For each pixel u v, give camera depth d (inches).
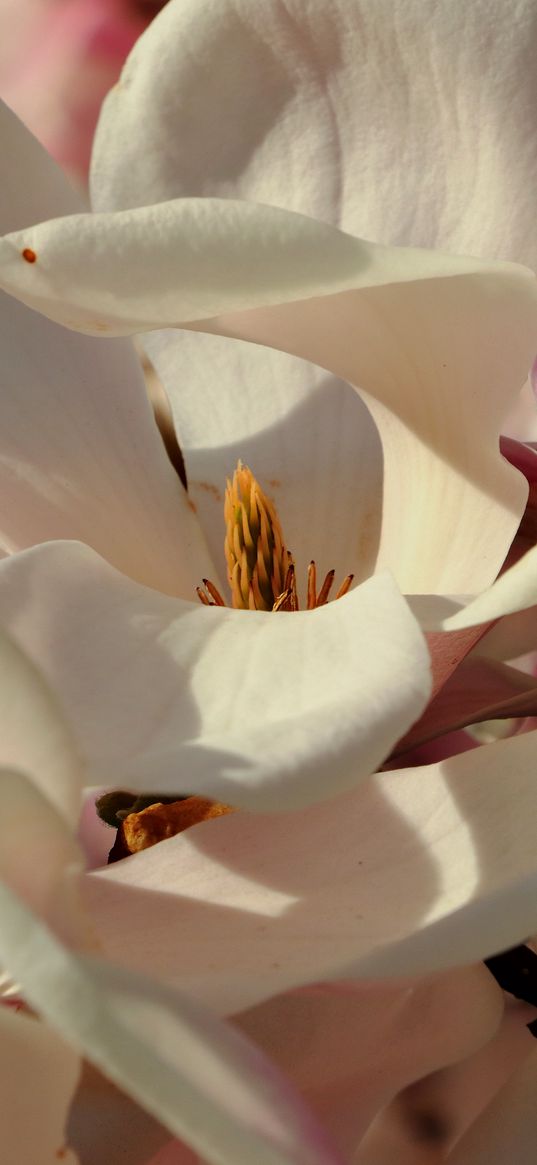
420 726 12.2
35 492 12.6
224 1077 8.6
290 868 10.9
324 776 9.8
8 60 16.7
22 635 10.7
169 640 10.8
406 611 10.5
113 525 12.9
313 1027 11.2
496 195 12.3
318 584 13.2
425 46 12.0
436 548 12.1
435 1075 11.7
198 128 13.0
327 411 13.4
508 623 13.1
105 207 13.3
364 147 12.7
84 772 10.1
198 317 10.9
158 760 10.0
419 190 12.6
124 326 11.1
